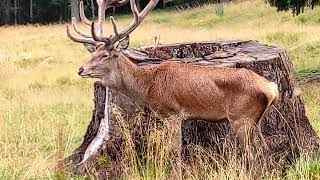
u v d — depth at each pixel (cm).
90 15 8431
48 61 3309
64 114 1677
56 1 8394
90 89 2362
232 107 872
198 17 5697
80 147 1073
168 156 911
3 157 1088
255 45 1158
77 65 3139
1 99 2014
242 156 888
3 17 8656
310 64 2500
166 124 910
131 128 966
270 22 4494
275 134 1005
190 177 907
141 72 926
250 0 5900
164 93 907
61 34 4816
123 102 972
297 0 2180
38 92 2253
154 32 4444
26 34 5162
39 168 985
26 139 1252
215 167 938
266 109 872
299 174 899
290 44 3234
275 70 1014
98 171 971
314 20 4178
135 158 934
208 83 880
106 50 922
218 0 5619
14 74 2834
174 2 7550
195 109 895
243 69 882
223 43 1180
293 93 1046
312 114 1405
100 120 1034
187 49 1159
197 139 977
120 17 7331
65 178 957
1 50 3888
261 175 888
